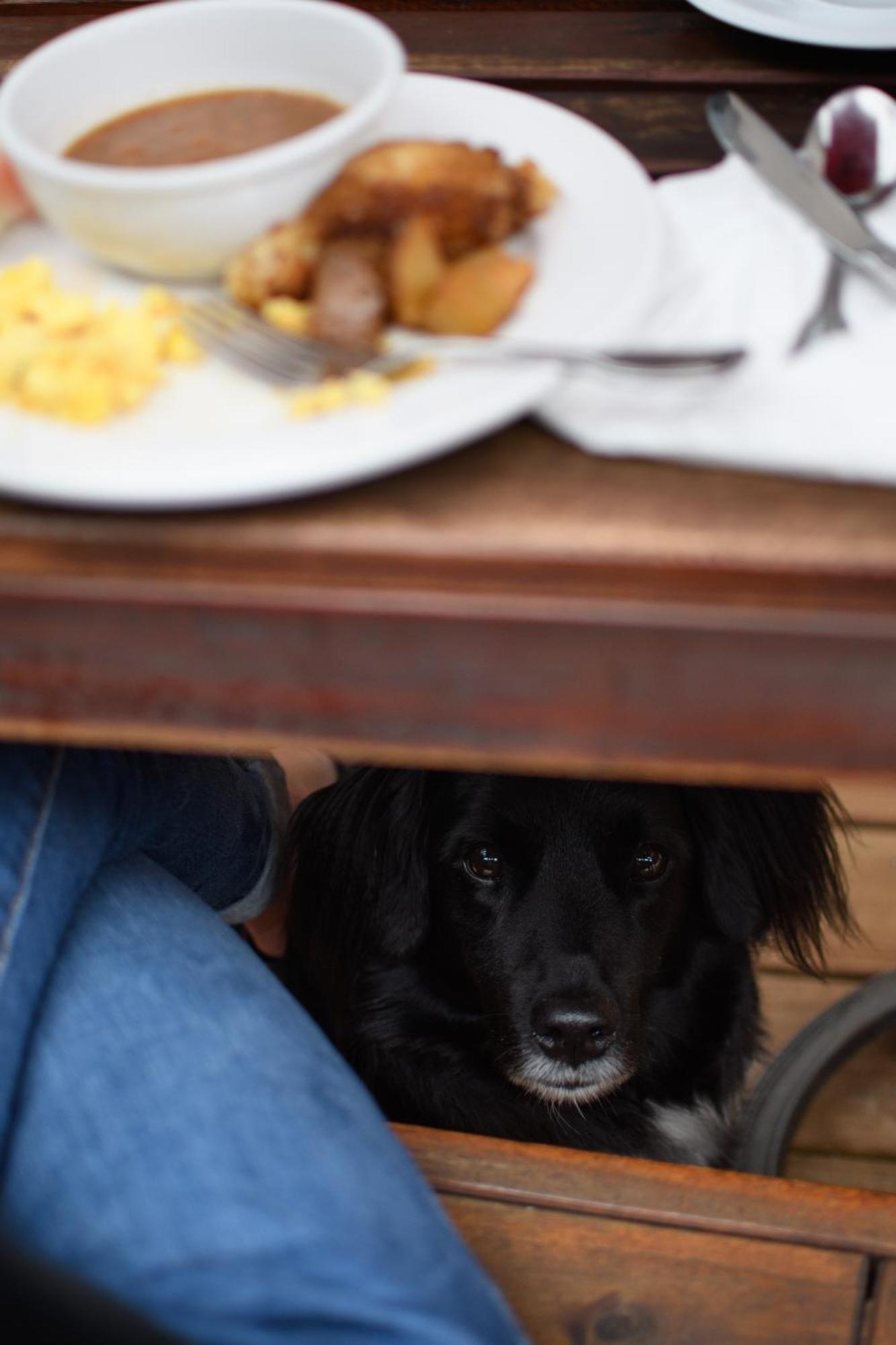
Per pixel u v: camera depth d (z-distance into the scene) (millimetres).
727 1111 1178
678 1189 781
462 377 562
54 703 588
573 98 731
